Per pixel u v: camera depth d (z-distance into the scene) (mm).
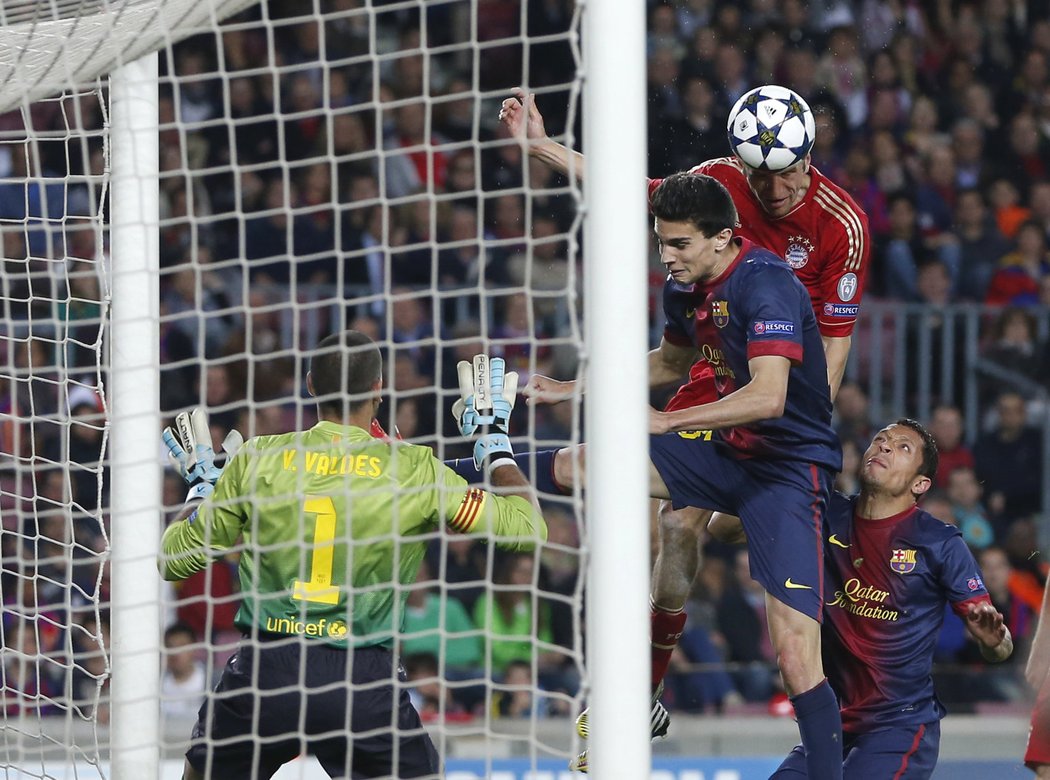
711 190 14945
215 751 16469
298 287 36281
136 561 16516
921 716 18406
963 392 38125
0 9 15312
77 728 25750
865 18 45625
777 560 15984
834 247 17109
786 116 16156
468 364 15906
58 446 32250
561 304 37656
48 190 34844
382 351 35594
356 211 39125
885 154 43406
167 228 37906
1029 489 37250
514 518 15711
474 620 31000
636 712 11859
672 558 17719
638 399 11836
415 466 16016
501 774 25219
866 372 37719
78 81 17562
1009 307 38250
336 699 15953
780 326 14945
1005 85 45938
